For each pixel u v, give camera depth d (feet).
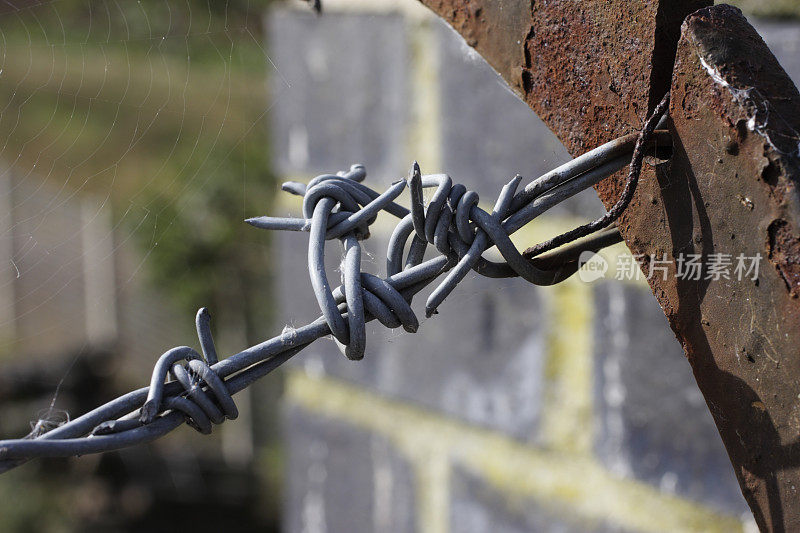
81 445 0.87
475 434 1.73
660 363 1.39
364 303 0.92
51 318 6.48
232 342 4.84
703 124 0.90
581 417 1.53
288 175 2.09
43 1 2.17
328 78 1.92
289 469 2.20
